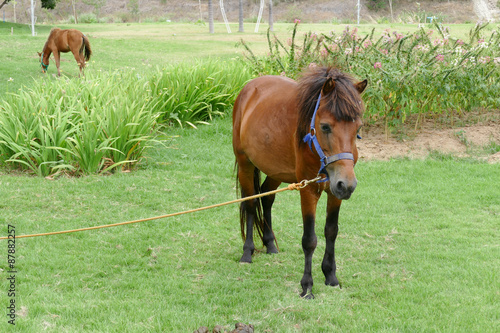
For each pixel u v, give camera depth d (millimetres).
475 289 4105
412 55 9305
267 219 5113
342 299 3992
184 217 6020
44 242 5156
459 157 8219
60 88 8820
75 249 5055
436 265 4637
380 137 9188
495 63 10055
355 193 6832
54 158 7645
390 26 35062
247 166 4879
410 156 8312
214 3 73312
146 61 19578
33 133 7648
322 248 5148
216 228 5695
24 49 20531
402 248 5082
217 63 12305
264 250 5199
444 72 8688
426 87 8727
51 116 7770
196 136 10000
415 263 4711
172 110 10539
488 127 9391
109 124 7840
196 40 27703
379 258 4832
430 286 4184
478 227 5598
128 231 5562
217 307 3865
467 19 56125
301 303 3906
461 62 9141
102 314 3719
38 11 70750
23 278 4336
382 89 8523
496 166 7688
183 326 3576
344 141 3389
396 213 6125
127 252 5027
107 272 4539
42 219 5793
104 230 5578
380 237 5387
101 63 18266
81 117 8031
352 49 9492
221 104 11320
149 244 5227
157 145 9148
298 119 3744
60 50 16281
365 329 3549
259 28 38625
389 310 3793
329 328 3545
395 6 63188
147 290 4168
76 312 3758
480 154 8336
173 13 72938
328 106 3410
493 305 3844
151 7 74688
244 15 69438
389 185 7117
